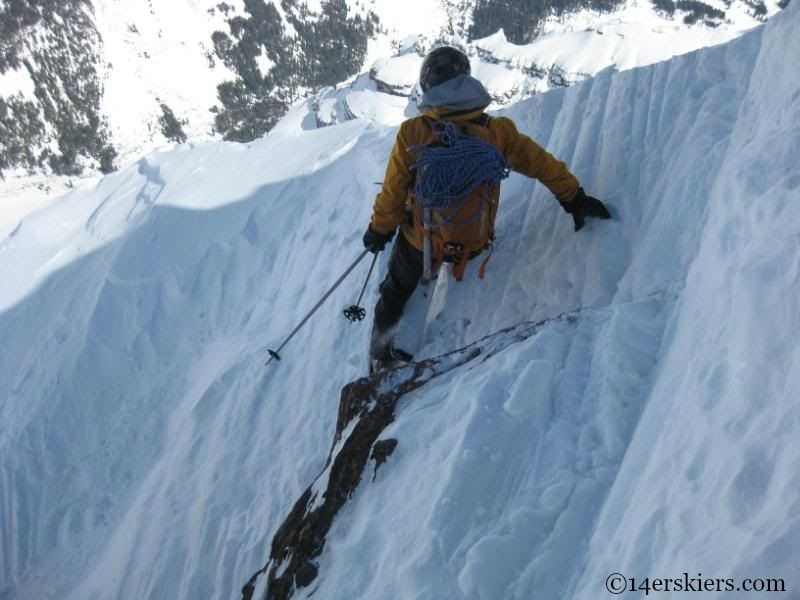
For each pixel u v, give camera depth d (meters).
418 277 2.82
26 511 5.05
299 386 3.75
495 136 2.43
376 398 2.40
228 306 5.47
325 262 4.80
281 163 6.46
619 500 1.44
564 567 1.41
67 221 7.70
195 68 124.50
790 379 1.12
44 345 6.15
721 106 2.72
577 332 2.07
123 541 4.05
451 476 1.72
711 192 2.25
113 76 118.75
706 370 1.42
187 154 7.57
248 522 3.25
